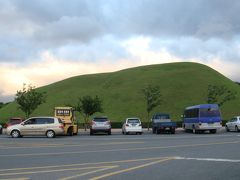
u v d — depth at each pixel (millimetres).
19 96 58562
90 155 18406
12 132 35188
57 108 40312
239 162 15547
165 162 15578
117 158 17125
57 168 14070
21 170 13648
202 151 19969
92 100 59844
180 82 98688
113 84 105438
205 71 106062
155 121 45750
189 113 46562
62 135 39219
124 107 91375
